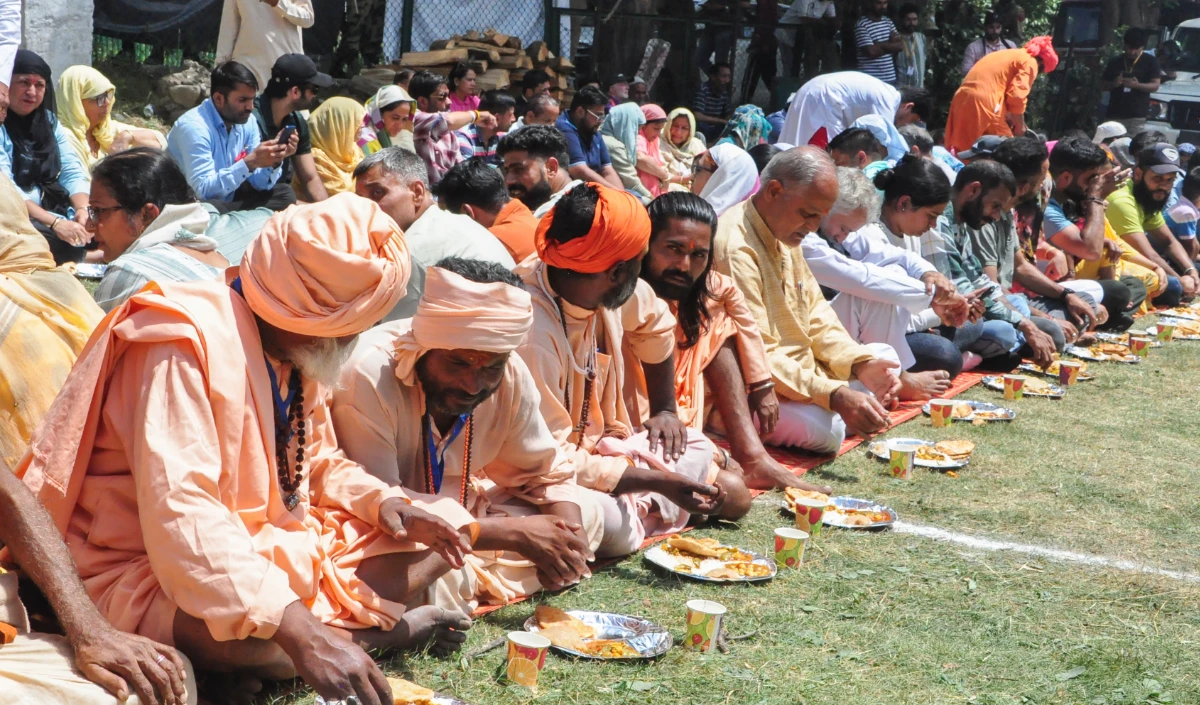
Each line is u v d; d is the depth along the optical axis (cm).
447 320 311
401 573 312
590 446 422
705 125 1571
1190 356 869
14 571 273
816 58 1697
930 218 675
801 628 359
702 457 445
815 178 520
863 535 452
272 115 850
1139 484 541
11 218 371
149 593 273
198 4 1333
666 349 448
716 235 538
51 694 238
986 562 429
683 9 1644
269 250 272
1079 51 1991
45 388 360
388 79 1330
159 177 408
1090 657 351
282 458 295
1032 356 789
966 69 1684
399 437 335
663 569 397
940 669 337
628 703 303
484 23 1427
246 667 279
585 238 379
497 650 330
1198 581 421
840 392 538
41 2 1053
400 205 502
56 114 788
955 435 613
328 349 282
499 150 633
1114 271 956
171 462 260
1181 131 1816
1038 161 805
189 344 268
